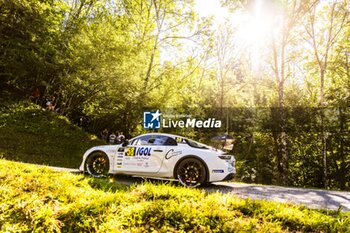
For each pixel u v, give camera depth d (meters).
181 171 6.79
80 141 17.45
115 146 7.66
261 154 24.44
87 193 4.77
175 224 3.73
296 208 4.43
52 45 18.89
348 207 5.64
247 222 3.79
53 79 21.11
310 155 23.33
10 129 15.22
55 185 4.88
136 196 4.54
